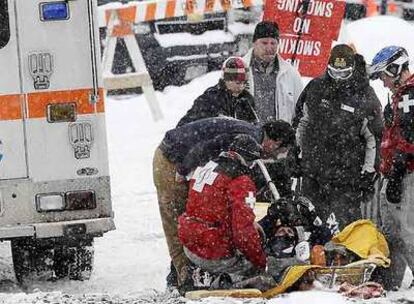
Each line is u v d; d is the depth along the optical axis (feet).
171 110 189.47
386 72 100.12
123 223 138.00
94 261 123.65
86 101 106.01
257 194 98.68
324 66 151.74
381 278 99.45
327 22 151.23
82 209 106.42
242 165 89.51
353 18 223.92
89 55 105.91
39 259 116.26
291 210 92.79
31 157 105.60
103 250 127.95
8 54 104.99
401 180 96.37
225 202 89.66
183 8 185.47
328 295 83.46
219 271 91.97
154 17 184.34
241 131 98.37
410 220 96.68
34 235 104.53
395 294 93.45
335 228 104.06
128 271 119.24
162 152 100.58
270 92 116.16
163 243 130.52
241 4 187.01
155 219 139.44
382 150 97.60
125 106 194.70
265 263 89.15
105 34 187.73
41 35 105.29
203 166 92.27
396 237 98.89
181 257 100.58
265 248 92.48
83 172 106.42
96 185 106.63
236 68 106.63
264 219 93.35
